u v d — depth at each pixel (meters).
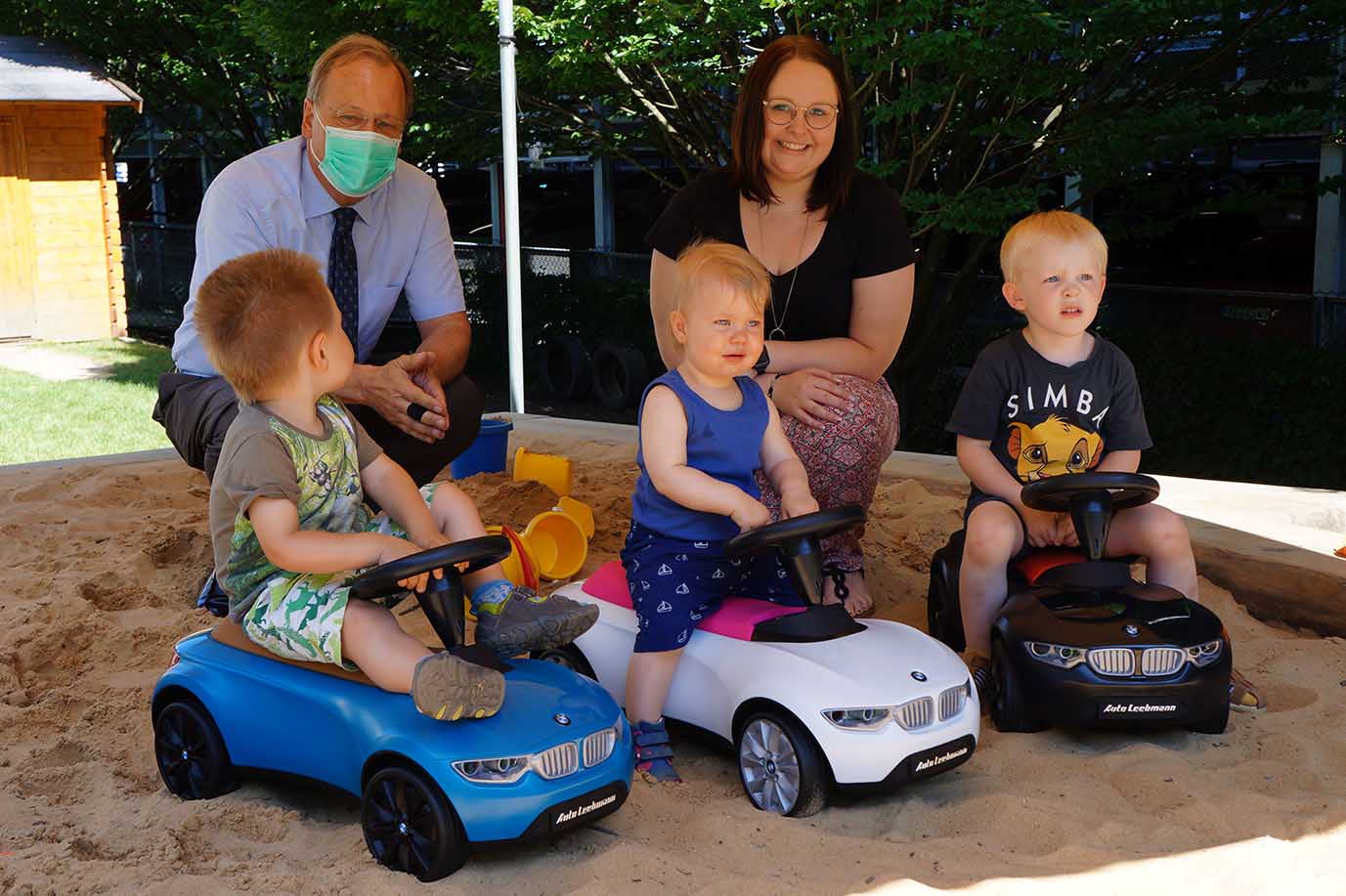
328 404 3.13
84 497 5.78
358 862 2.77
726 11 9.20
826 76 3.95
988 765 3.31
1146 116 9.71
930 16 8.48
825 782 2.98
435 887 2.64
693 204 4.23
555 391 15.70
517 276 8.38
